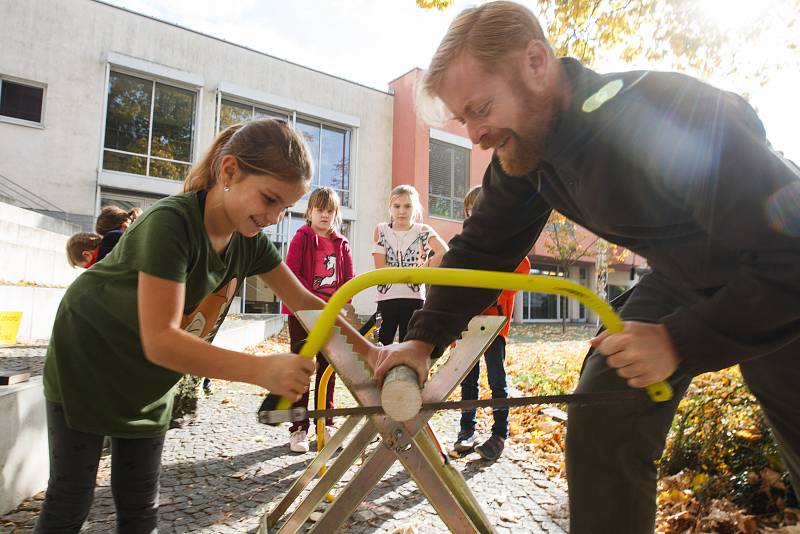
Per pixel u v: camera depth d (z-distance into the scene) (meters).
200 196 1.64
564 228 14.76
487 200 1.63
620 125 1.21
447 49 1.24
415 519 2.43
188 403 4.08
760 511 2.26
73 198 11.79
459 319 1.47
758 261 1.06
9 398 2.42
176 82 13.30
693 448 2.67
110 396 1.61
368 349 1.62
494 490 2.81
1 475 2.37
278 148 1.54
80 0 12.09
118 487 1.71
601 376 1.45
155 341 1.36
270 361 1.22
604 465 1.42
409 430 1.31
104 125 12.20
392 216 4.14
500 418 3.40
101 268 1.61
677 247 1.34
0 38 11.28
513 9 1.23
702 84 1.20
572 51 5.96
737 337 1.04
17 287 6.40
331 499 2.64
